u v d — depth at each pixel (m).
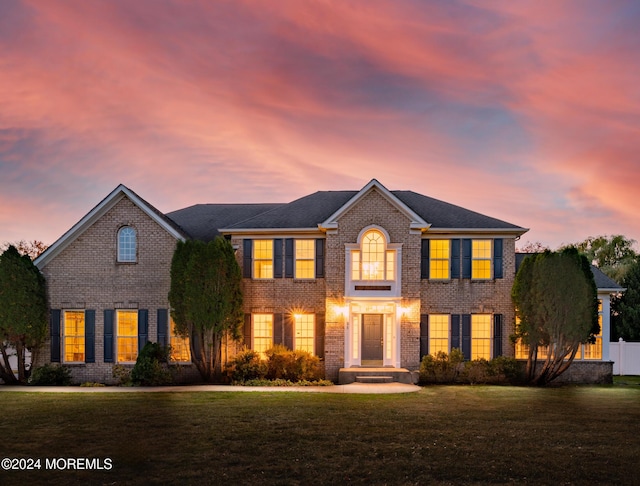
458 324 24.83
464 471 10.13
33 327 23.36
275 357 22.94
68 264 24.59
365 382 22.61
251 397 18.09
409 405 16.73
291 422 13.94
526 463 10.60
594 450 11.49
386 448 11.55
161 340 24.25
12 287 22.88
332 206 26.80
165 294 24.41
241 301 23.52
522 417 14.86
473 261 25.12
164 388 20.80
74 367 24.17
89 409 15.62
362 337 24.61
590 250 50.50
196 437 12.38
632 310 35.69
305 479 9.70
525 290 23.06
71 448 11.53
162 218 24.58
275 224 25.38
